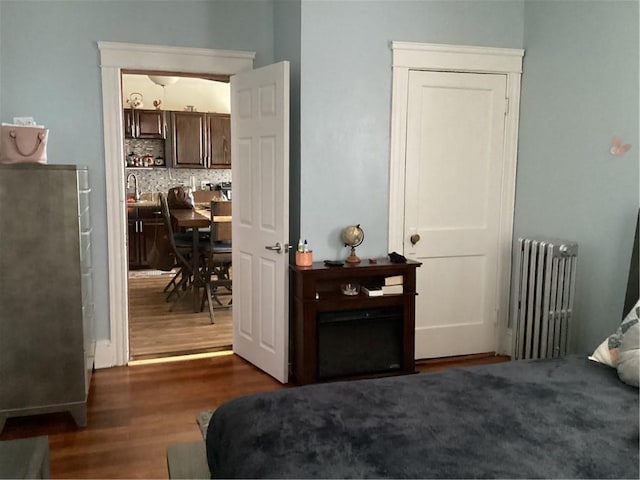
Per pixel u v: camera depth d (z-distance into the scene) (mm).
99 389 3537
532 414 1918
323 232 3768
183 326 4949
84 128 3729
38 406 2947
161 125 7863
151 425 3047
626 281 3189
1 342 2867
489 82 3980
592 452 1661
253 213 3857
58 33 3617
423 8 3811
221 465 1955
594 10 3363
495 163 4066
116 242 3863
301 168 3664
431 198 3984
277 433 1799
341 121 3721
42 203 2840
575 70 3527
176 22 3832
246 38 4004
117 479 2523
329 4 3605
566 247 3377
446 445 1700
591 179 3428
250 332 4004
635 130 3115
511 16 3971
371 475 1538
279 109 3502
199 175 8484
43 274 2879
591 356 2592
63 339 2941
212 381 3693
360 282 3836
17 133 2887
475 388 2150
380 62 3762
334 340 3605
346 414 1921
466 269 4125
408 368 3768
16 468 1915
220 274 5887
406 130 3865
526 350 3625
